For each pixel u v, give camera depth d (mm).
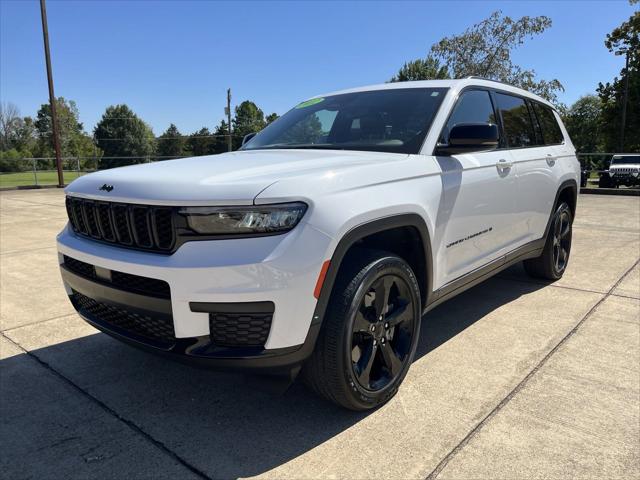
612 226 8594
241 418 2582
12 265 5973
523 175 3965
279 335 2137
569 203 5203
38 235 8078
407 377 2988
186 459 2248
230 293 2072
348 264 2432
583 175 18938
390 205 2508
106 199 2436
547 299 4445
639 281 4992
